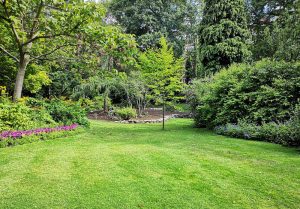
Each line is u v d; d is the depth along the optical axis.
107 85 16.06
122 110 15.19
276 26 17.45
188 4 26.94
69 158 4.79
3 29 8.70
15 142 5.92
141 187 3.39
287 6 20.58
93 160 4.66
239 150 5.62
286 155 5.09
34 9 7.75
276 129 6.61
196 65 23.73
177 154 5.21
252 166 4.34
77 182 3.53
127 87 16.27
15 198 3.00
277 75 7.96
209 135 8.32
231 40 16.20
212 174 3.94
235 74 9.55
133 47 7.18
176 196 3.13
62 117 8.96
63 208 2.78
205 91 10.68
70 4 6.71
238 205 2.93
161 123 13.34
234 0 16.36
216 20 16.84
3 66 10.85
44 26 7.30
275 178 3.75
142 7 25.80
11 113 6.82
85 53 8.66
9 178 3.65
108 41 6.71
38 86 11.97
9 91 12.41
